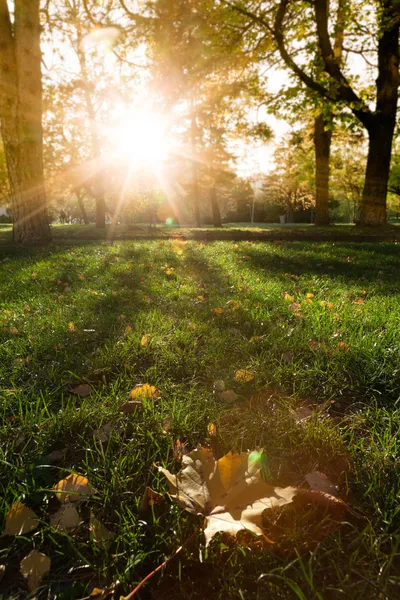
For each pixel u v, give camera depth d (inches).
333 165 1163.3
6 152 413.7
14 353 101.8
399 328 110.9
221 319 125.6
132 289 174.6
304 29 587.8
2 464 58.6
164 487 52.7
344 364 88.9
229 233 558.3
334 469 57.8
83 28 565.6
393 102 575.5
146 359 97.6
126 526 47.3
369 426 68.9
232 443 62.2
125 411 73.2
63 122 810.2
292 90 579.8
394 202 1830.7
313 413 68.1
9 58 386.9
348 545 44.0
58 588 41.2
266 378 83.7
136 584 40.6
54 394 80.4
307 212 2605.8
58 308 142.8
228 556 43.6
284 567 39.8
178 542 44.5
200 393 79.7
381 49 572.7
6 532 46.6
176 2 510.0
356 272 233.5
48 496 53.2
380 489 52.5
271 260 275.4
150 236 561.3
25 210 424.5
